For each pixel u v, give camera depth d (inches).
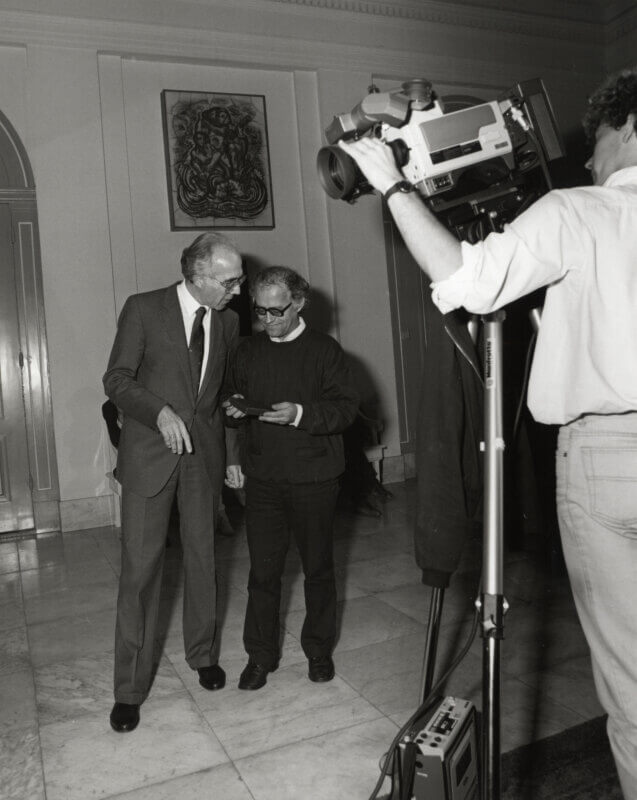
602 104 53.9
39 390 224.7
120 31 225.8
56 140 220.5
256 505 102.3
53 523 224.5
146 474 94.7
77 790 81.7
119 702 96.8
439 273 48.8
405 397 274.4
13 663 120.6
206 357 99.1
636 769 51.4
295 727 93.5
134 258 230.5
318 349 102.0
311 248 255.9
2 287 221.5
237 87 246.1
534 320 60.3
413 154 54.1
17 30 215.0
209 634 105.4
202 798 79.0
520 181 58.4
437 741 64.8
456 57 275.1
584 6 295.0
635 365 48.6
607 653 52.0
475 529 172.4
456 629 126.2
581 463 51.4
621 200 50.7
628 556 50.4
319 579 104.6
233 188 244.7
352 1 256.2
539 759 83.1
